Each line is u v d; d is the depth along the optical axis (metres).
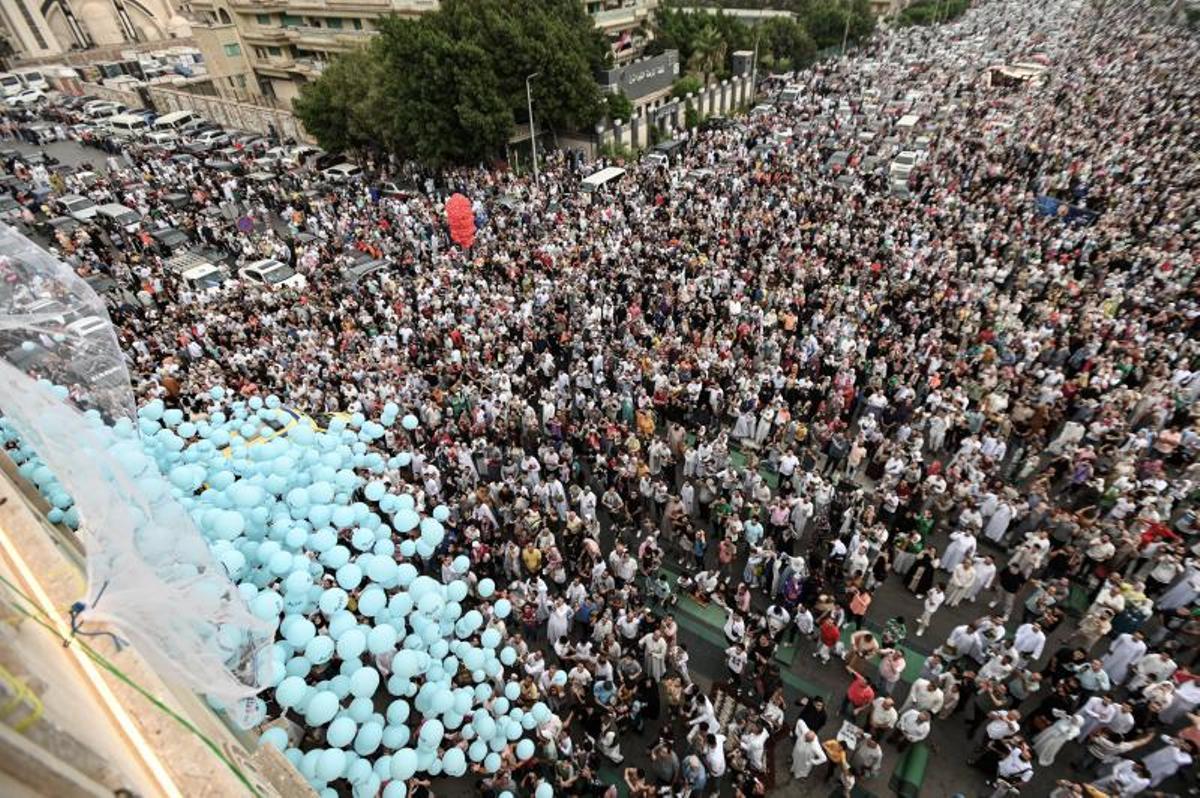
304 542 7.69
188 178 40.34
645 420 17.70
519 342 22.19
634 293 24.23
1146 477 15.50
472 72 36.75
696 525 16.03
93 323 6.43
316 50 54.72
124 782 2.79
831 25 67.19
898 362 18.95
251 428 9.41
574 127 42.72
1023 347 19.69
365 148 45.84
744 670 12.40
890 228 27.23
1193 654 12.48
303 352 21.31
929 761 11.16
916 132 40.81
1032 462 16.41
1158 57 57.00
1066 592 12.58
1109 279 22.73
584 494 15.70
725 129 44.59
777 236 27.55
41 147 51.19
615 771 11.35
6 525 4.27
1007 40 70.19
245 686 4.64
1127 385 18.64
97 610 3.50
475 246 30.05
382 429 10.39
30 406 4.28
